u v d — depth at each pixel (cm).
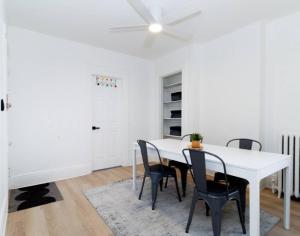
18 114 297
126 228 191
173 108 461
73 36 329
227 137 333
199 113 382
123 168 409
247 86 302
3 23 199
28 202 248
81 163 362
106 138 411
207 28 304
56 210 228
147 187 299
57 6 239
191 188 295
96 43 361
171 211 225
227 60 331
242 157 188
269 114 291
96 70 381
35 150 313
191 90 374
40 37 316
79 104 359
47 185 308
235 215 216
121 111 427
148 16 206
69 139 347
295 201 248
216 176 229
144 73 459
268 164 164
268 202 246
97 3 232
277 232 183
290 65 269
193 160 181
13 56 293
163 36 331
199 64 379
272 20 281
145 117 463
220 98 345
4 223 183
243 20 279
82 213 222
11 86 291
